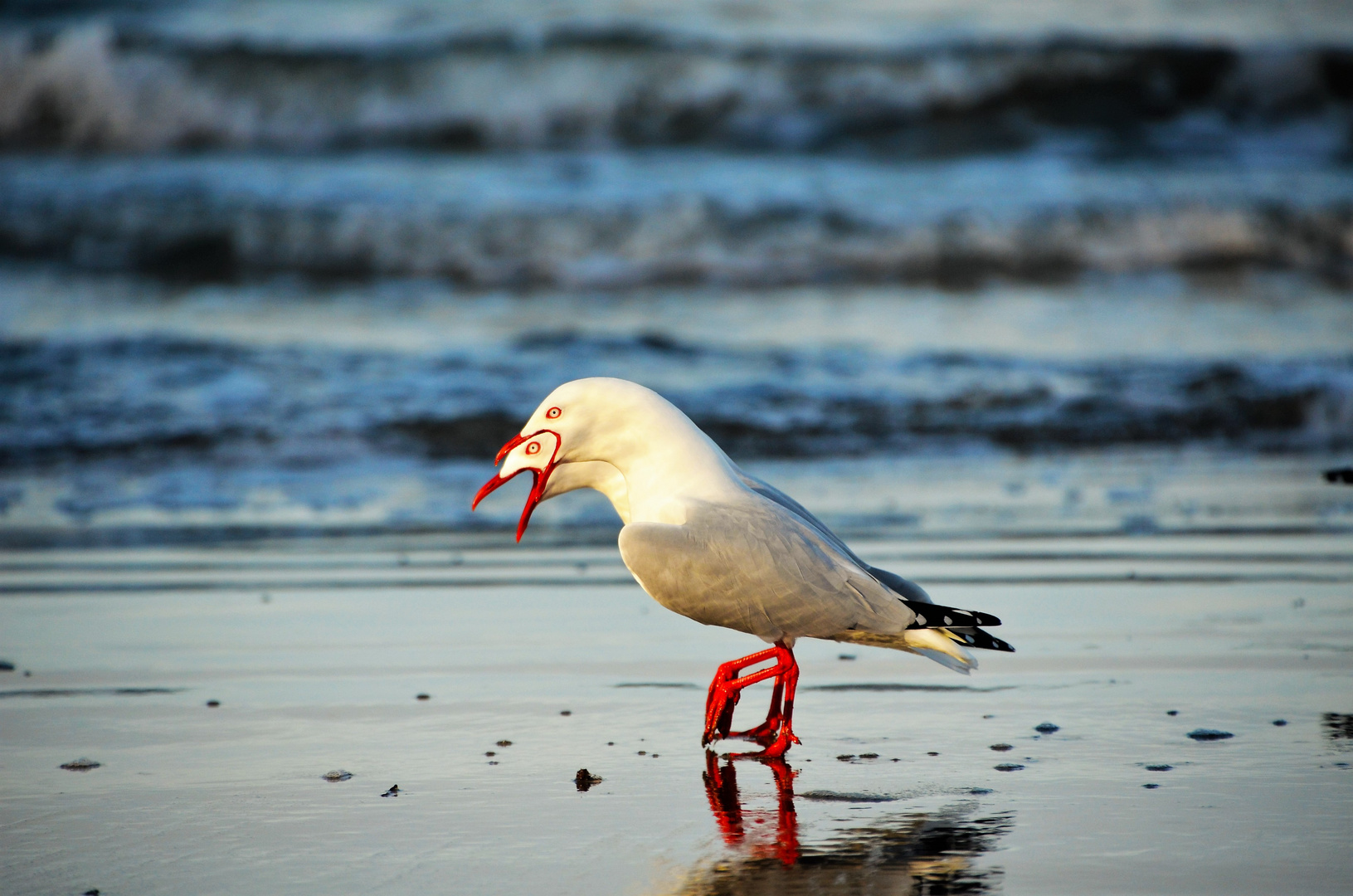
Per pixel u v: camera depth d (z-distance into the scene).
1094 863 4.34
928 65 32.44
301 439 14.01
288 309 22.05
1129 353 18.70
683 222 25.86
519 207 25.92
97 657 7.21
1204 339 19.72
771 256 25.44
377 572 9.43
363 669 7.01
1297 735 5.72
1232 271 26.44
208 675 6.87
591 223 25.67
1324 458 14.02
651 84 31.88
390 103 31.72
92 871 4.30
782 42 32.94
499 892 4.14
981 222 26.31
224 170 28.47
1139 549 9.83
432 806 4.94
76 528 10.95
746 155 30.86
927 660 7.22
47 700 6.42
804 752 5.62
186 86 31.67
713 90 31.97
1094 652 7.18
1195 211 27.23
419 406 14.98
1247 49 33.25
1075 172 29.81
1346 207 27.73
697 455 6.05
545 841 4.57
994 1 36.75
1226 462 13.78
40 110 31.53
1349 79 33.31
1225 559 9.48
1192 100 33.19
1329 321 21.34
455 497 12.31
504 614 8.20
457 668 7.03
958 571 9.12
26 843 4.55
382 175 28.27
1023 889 4.15
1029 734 5.80
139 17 34.19
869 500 11.82
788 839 4.59
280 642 7.53
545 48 32.19
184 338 17.62
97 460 13.38
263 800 5.00
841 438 14.53
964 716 6.12
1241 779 5.15
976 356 17.92
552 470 6.20
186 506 11.87
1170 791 5.01
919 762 5.45
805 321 21.19
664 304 22.86
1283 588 8.61
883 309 22.34
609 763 5.49
